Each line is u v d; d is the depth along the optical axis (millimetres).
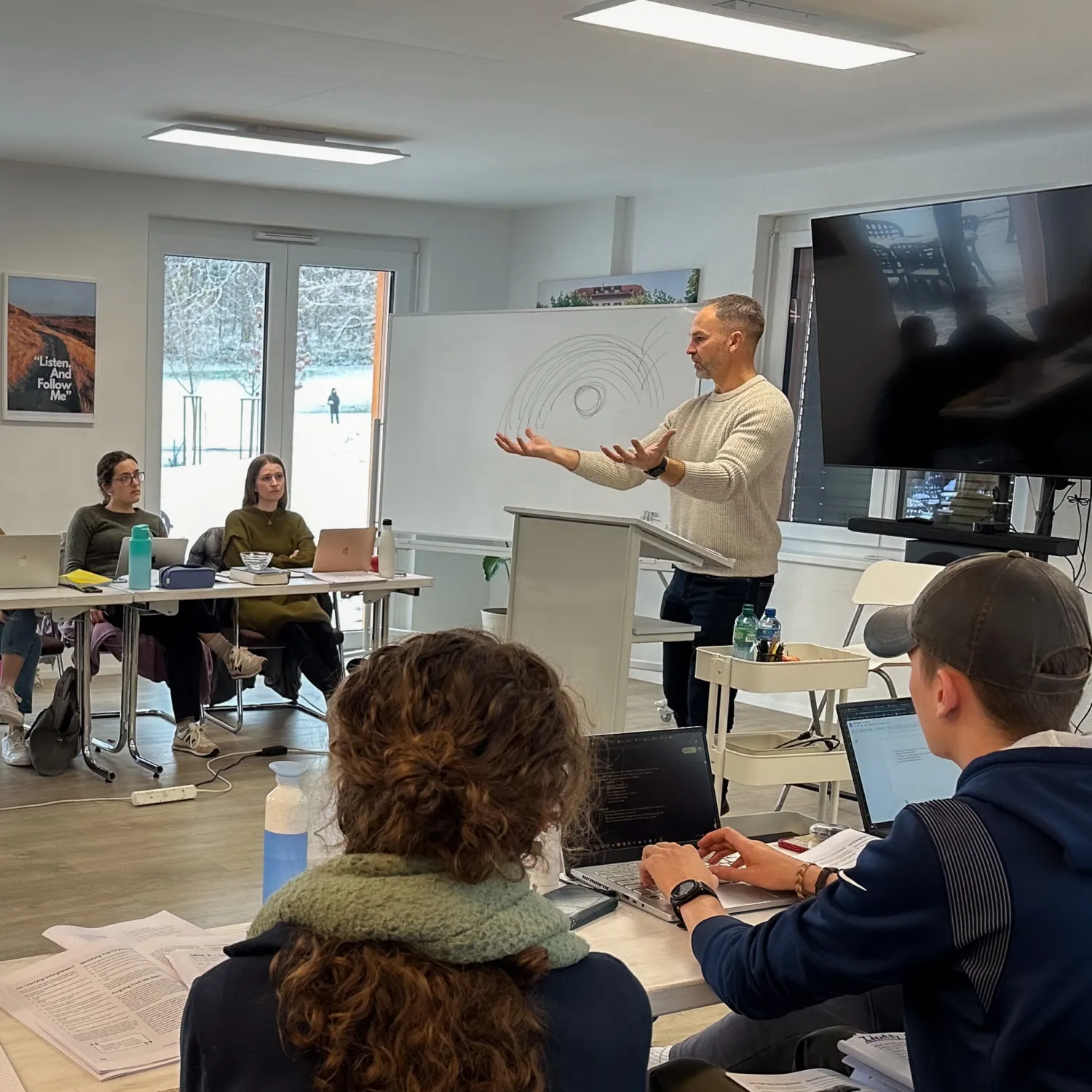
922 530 4887
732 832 1857
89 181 6312
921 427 4902
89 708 4676
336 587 5000
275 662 5410
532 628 3531
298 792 1772
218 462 6930
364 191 6852
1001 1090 1263
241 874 3686
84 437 6449
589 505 6293
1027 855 1263
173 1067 1275
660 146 5434
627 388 6156
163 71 4426
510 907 928
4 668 4816
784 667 3143
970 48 3779
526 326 6488
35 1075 1251
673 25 3508
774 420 3605
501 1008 872
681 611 3816
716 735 3268
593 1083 941
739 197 6227
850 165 5746
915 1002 1362
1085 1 3297
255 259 6883
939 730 1422
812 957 1346
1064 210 4281
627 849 1966
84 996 1413
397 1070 829
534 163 5918
